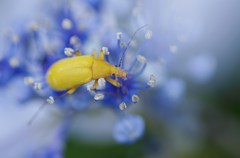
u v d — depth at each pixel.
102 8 0.09
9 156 0.10
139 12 0.08
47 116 0.09
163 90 0.08
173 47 0.08
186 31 0.09
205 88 0.09
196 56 0.09
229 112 0.09
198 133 0.09
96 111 0.09
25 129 0.09
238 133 0.09
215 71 0.09
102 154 0.09
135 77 0.08
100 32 0.08
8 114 0.10
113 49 0.08
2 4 0.10
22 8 0.10
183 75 0.09
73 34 0.08
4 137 0.10
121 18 0.08
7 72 0.09
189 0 0.09
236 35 0.09
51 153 0.09
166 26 0.08
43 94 0.08
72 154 0.09
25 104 0.09
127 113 0.08
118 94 0.08
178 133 0.09
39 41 0.08
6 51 0.09
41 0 0.09
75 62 0.07
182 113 0.09
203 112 0.09
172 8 0.08
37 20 0.09
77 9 0.09
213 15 0.09
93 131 0.09
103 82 0.08
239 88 0.09
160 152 0.09
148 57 0.08
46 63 0.08
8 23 0.10
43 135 0.09
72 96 0.08
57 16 0.09
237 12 0.09
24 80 0.09
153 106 0.09
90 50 0.08
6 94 0.09
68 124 0.09
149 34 0.08
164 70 0.08
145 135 0.09
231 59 0.09
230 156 0.09
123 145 0.09
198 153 0.09
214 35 0.09
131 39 0.08
